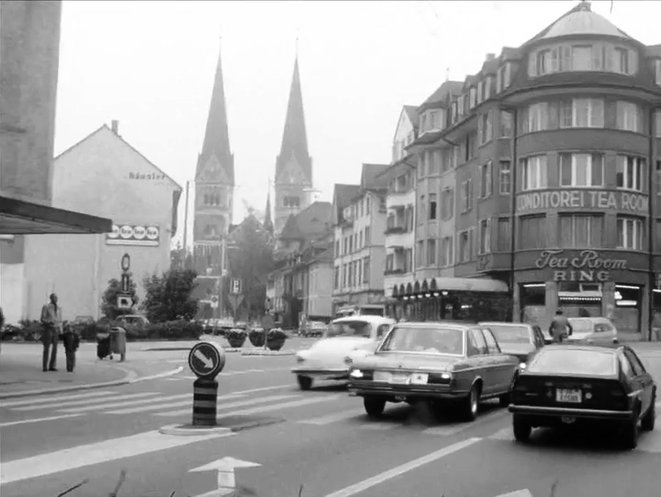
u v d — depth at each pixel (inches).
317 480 350.0
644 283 1953.7
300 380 768.3
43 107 884.0
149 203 2608.3
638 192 1950.1
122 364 1107.9
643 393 487.2
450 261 2359.7
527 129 1987.0
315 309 3836.1
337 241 3703.3
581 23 2009.1
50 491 319.6
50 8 892.0
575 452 437.4
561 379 451.5
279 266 4574.3
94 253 2559.1
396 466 385.4
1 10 857.5
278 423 529.0
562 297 1910.7
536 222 1961.1
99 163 2583.7
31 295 2492.6
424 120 2546.8
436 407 629.9
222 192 5851.4
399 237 2716.5
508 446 452.4
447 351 576.4
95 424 510.0
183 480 341.7
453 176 2351.1
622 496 334.0
